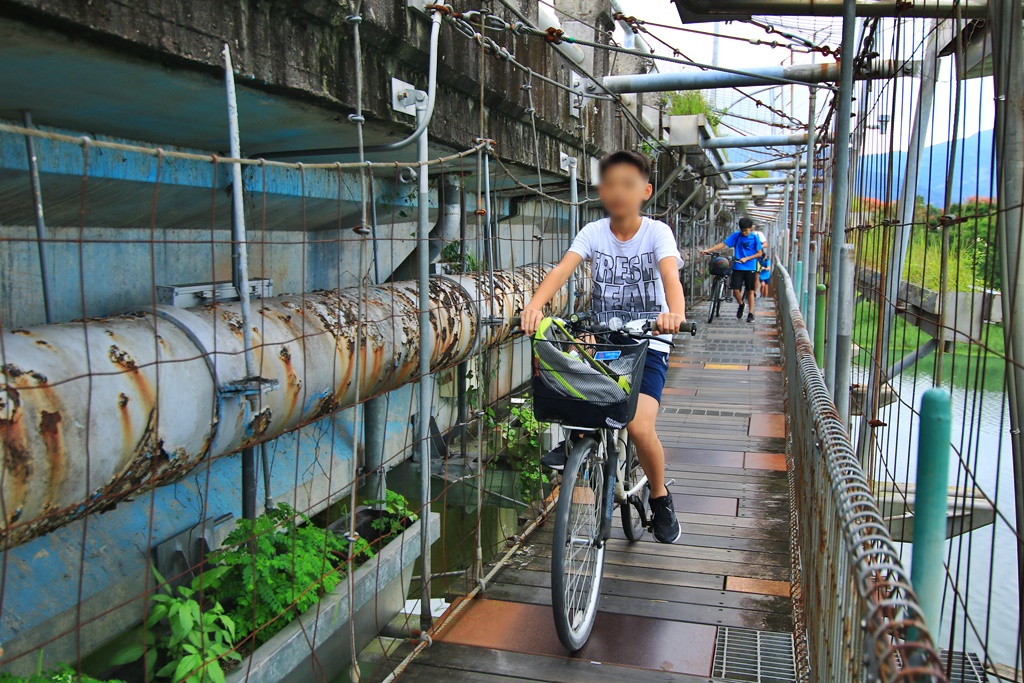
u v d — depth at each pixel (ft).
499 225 22.17
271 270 13.85
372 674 9.24
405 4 11.07
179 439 7.66
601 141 25.90
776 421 23.26
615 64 28.09
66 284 10.14
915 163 12.20
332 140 11.74
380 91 10.79
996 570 20.12
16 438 5.98
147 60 6.98
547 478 16.72
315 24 9.19
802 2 12.36
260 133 10.79
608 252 10.50
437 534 12.44
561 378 9.18
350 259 15.99
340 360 10.01
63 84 7.47
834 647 5.90
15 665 8.32
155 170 10.11
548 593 11.45
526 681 9.18
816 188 46.70
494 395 20.76
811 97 27.76
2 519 5.99
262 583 8.98
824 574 6.86
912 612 3.56
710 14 13.05
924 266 10.66
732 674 9.29
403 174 14.38
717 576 12.03
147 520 10.43
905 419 20.47
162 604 8.28
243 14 7.98
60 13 5.84
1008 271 7.13
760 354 36.81
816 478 8.20
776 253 65.26
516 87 16.56
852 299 12.46
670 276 9.71
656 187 37.22
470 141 14.24
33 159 7.81
